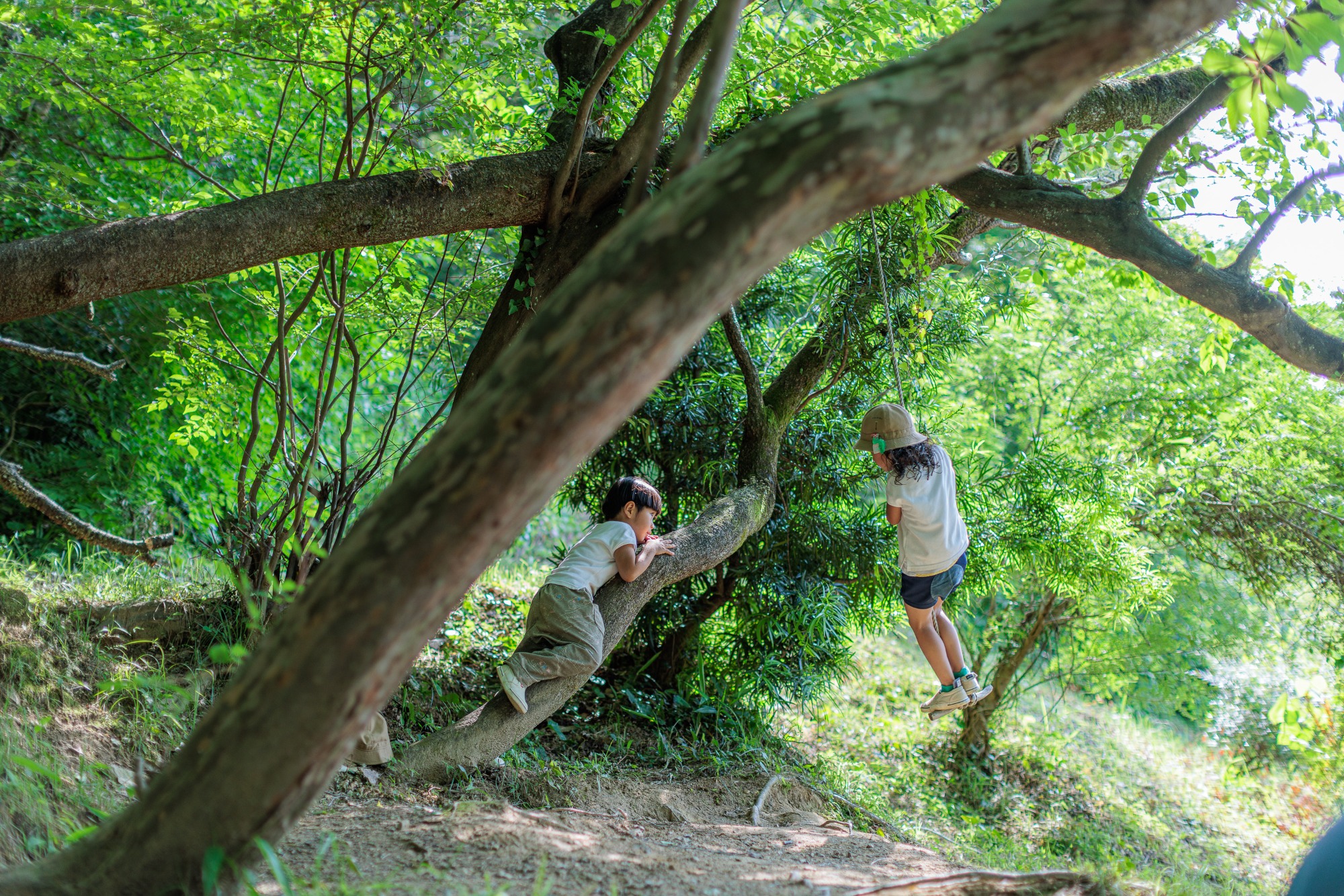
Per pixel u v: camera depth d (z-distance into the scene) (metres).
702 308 1.76
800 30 5.29
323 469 5.70
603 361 1.74
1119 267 5.39
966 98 1.73
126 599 4.86
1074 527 7.34
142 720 3.91
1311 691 8.21
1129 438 8.86
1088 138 5.39
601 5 5.38
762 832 4.16
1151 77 5.58
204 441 8.38
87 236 3.53
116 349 8.15
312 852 2.86
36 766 2.65
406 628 1.89
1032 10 1.76
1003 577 7.64
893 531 6.54
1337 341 4.36
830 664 6.81
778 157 1.70
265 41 4.61
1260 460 8.34
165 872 2.02
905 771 7.69
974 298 6.84
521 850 3.00
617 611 4.75
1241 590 9.73
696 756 5.60
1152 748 11.10
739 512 5.41
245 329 8.36
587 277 1.79
